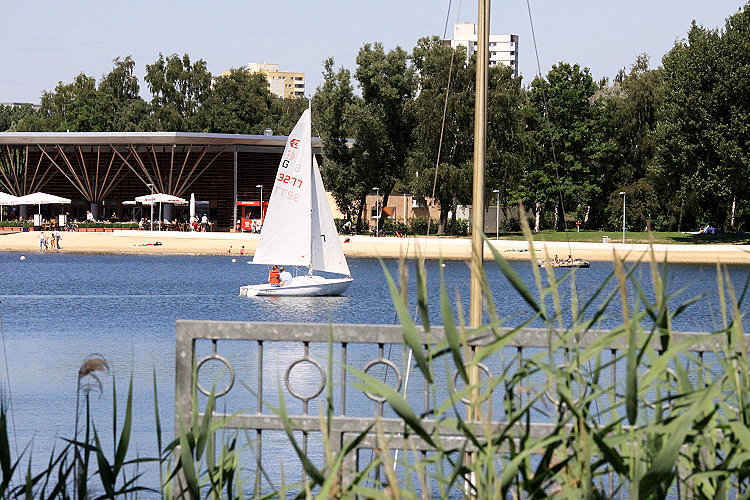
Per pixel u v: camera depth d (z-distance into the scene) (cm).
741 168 13112
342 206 17500
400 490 558
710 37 13975
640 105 18288
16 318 7606
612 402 609
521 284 560
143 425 2916
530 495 541
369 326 865
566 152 18050
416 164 15575
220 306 8719
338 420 852
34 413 3134
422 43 16588
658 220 17875
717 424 603
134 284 10938
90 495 736
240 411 716
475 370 834
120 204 19775
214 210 19112
